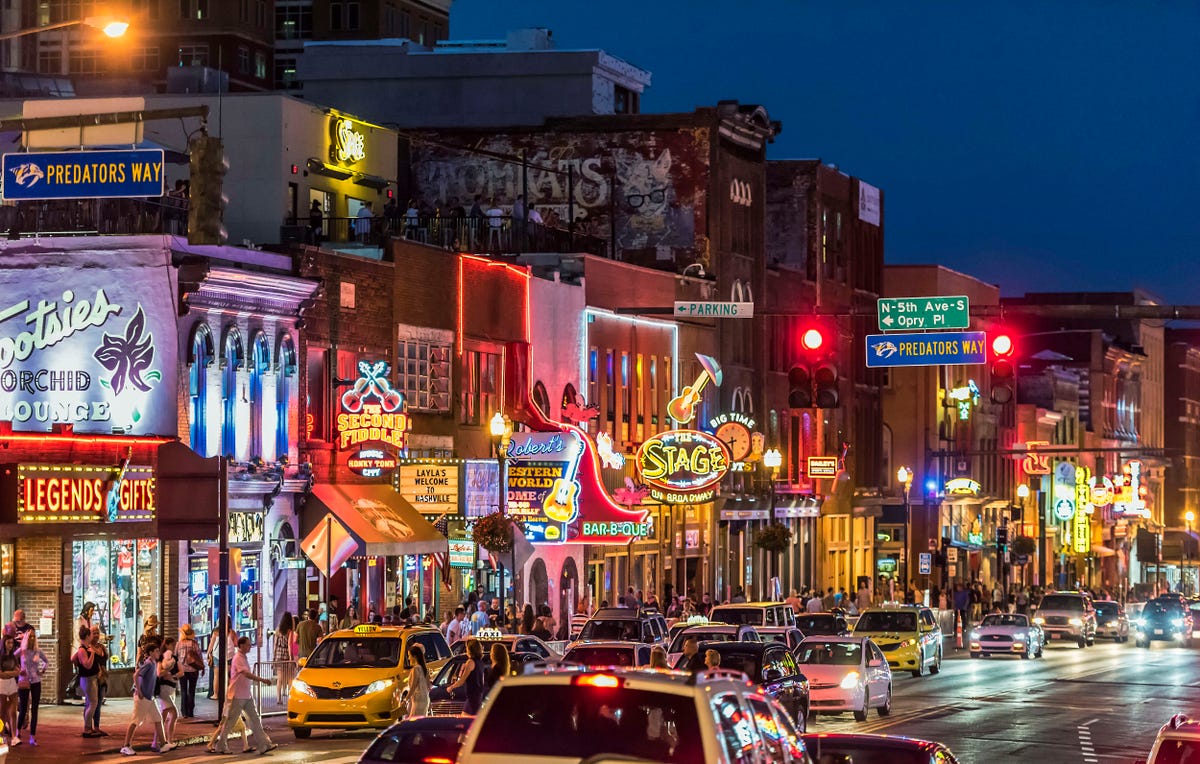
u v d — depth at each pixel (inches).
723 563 5118.1
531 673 1016.9
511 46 5693.9
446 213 5064.0
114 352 3021.7
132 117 2037.4
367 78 5585.6
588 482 3828.7
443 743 1376.7
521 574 3902.6
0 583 2721.5
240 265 3120.1
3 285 3065.9
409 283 3676.2
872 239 6491.1
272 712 2748.5
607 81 5669.3
